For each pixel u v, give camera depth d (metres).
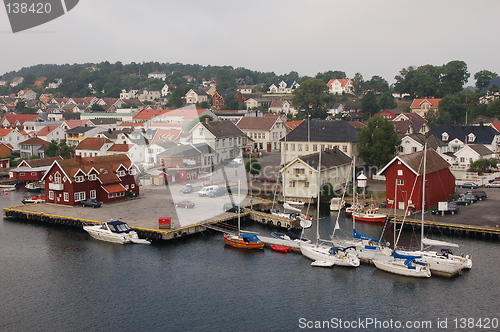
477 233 66.62
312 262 59.12
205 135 101.44
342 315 46.28
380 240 65.50
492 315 45.84
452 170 104.88
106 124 167.00
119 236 65.75
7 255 62.12
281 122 145.62
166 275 55.44
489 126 124.81
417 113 174.75
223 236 69.25
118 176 87.19
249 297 50.00
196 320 45.56
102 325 44.84
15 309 47.81
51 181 83.94
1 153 142.25
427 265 54.38
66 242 67.06
